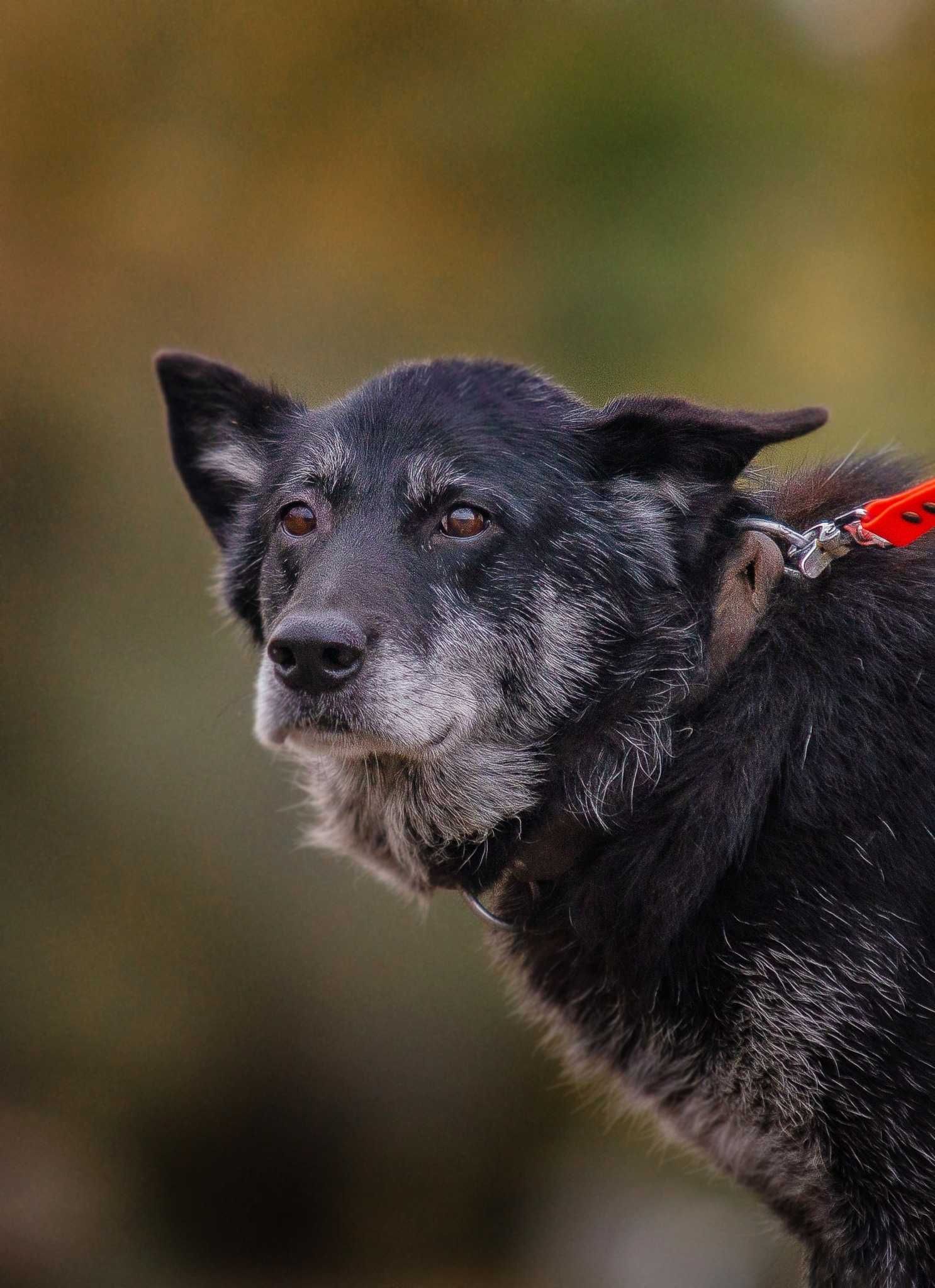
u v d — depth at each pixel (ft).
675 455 18.81
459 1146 37.70
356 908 37.58
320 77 43.93
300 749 18.53
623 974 18.33
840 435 39.24
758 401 39.93
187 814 37.81
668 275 41.22
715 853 17.34
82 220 42.75
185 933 37.52
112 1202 35.65
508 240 42.80
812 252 41.81
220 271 42.78
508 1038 37.63
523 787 18.98
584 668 19.01
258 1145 37.19
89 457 40.86
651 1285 34.76
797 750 17.47
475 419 19.35
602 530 19.22
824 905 16.97
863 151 42.70
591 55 42.80
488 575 18.71
